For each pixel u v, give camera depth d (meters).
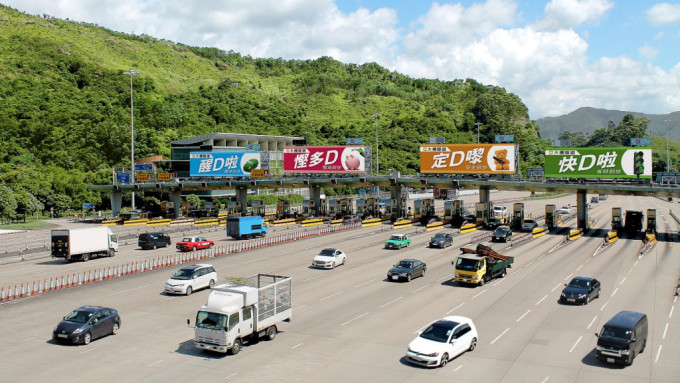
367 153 97.88
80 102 196.75
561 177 81.38
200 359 27.75
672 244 68.88
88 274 48.06
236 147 153.88
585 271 51.06
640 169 77.25
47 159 154.75
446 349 26.75
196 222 100.44
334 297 41.16
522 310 37.03
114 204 115.88
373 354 28.38
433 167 90.31
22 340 31.05
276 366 26.64
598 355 26.91
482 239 74.06
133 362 27.34
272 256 60.91
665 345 29.67
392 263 56.06
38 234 88.38
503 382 24.53
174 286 41.62
